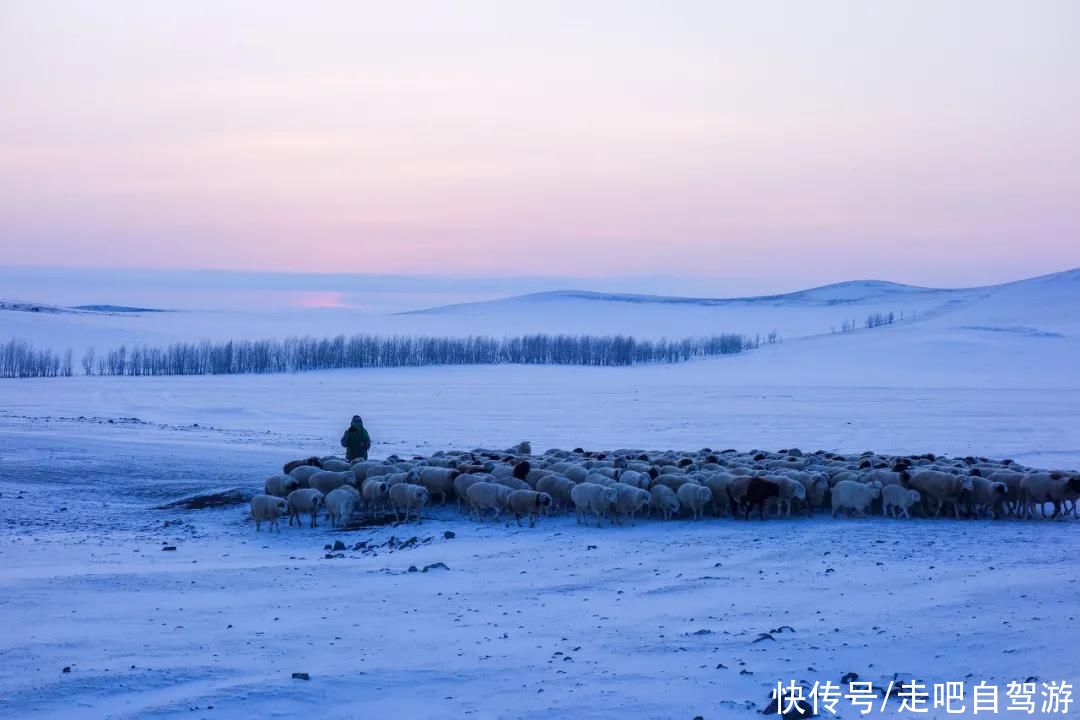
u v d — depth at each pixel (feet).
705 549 66.49
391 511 87.56
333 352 587.68
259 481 113.50
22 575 58.95
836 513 85.25
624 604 50.39
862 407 296.92
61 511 91.15
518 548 68.39
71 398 317.83
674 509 81.15
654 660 39.68
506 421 241.76
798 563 60.70
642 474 84.38
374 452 159.84
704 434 206.90
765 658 39.37
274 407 285.64
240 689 36.32
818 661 38.81
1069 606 45.68
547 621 47.03
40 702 34.83
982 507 85.10
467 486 84.79
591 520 81.56
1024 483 82.43
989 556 62.08
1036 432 207.41
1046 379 492.13
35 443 147.74
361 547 72.13
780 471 87.10
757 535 72.59
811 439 194.80
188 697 35.45
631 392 382.83
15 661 39.93
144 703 34.86
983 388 423.64
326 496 82.48
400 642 43.39
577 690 35.96
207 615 48.83
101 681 37.22
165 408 275.59
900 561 60.54
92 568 62.75
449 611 49.60
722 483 83.46
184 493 104.53
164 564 65.31
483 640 43.57
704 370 582.76
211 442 164.45
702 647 41.37
